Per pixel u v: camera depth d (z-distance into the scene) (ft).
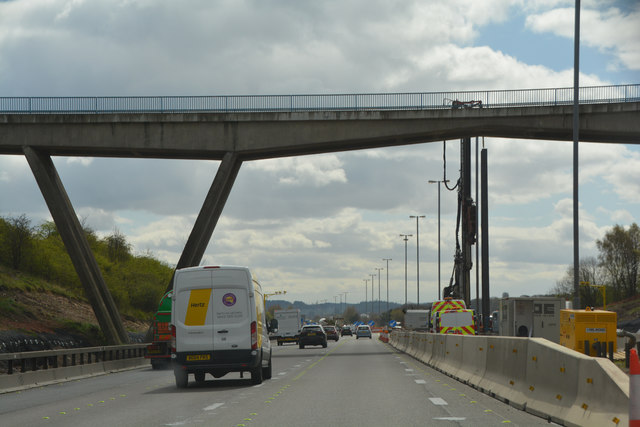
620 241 363.97
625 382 31.01
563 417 35.99
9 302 152.87
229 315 66.90
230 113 151.94
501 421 38.06
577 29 102.42
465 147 182.60
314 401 49.80
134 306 227.81
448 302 144.87
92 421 41.34
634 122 147.23
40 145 153.17
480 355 61.05
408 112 150.30
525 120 149.69
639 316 299.58
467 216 181.78
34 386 70.64
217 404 49.26
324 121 150.92
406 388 60.03
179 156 158.30
